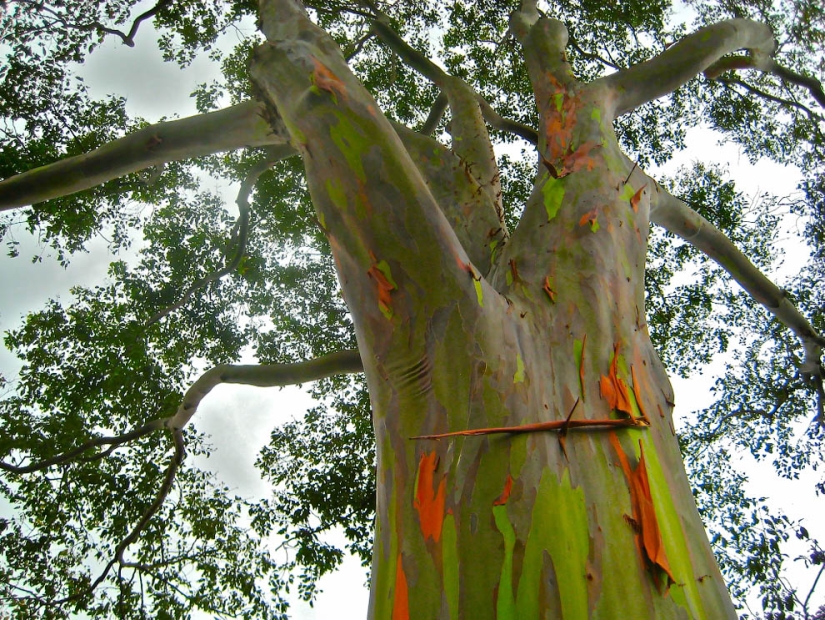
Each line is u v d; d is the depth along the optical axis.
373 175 2.64
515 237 3.58
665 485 2.56
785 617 6.30
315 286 9.45
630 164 4.04
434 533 2.31
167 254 9.11
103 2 8.18
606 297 3.14
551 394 2.68
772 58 7.03
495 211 4.82
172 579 8.15
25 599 7.63
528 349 2.77
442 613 2.15
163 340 8.94
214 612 8.15
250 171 7.34
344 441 9.02
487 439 2.43
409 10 9.67
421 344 2.64
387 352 2.69
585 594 2.12
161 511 8.41
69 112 8.23
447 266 2.65
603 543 2.25
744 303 8.97
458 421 2.49
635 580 2.20
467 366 2.59
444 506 2.35
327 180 2.73
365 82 9.82
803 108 8.74
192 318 9.09
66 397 8.30
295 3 3.44
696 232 5.38
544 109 4.48
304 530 8.51
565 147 4.03
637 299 3.33
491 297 2.77
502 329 2.71
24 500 8.12
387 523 2.48
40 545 8.09
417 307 2.66
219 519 8.54
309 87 2.80
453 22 9.81
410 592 2.23
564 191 3.65
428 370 2.61
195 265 9.12
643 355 3.08
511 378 2.59
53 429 8.10
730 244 5.59
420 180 2.71
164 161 3.66
